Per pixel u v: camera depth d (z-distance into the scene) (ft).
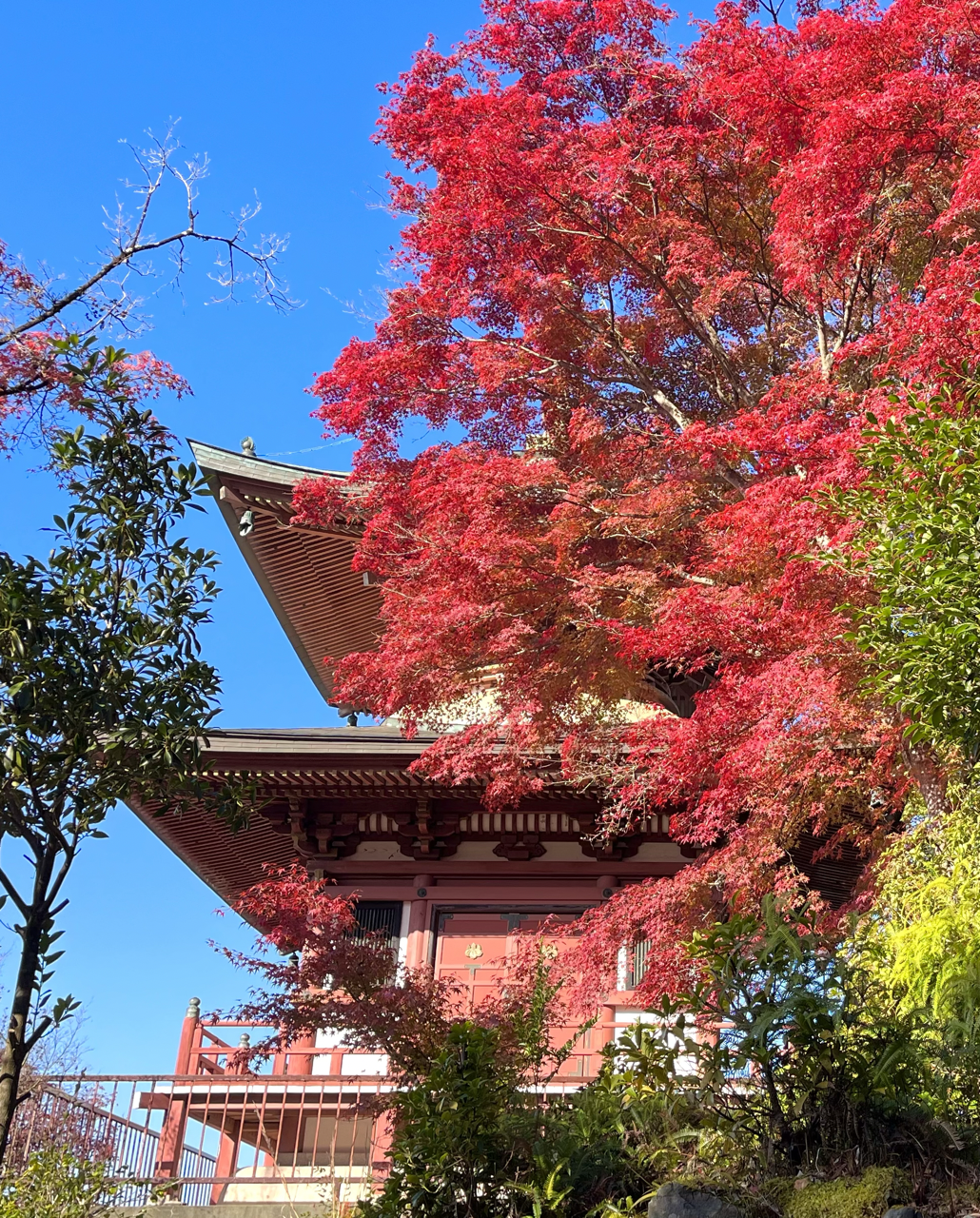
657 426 48.34
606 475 47.93
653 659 51.13
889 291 48.80
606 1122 23.49
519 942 42.60
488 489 43.57
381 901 60.59
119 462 21.22
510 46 53.98
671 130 48.34
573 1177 22.03
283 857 67.15
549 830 60.59
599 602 44.37
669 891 38.09
